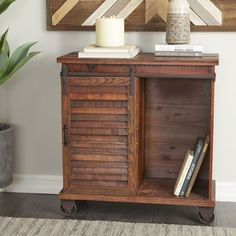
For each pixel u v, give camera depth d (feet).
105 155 8.58
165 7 9.20
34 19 9.61
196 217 8.80
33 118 9.90
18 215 8.90
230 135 9.42
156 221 8.64
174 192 8.61
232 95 9.32
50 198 9.70
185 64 8.11
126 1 9.29
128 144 8.49
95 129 8.54
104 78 8.37
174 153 9.52
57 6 9.45
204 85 9.29
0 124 9.75
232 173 9.50
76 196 8.70
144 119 9.37
